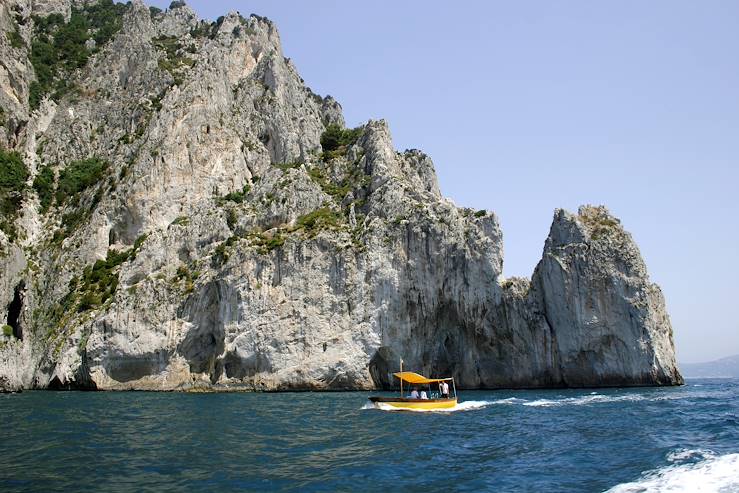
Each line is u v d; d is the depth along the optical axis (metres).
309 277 82.56
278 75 126.50
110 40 133.62
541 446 34.03
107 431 39.38
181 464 29.03
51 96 125.38
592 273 82.00
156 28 145.12
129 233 99.69
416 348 83.44
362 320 81.19
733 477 25.23
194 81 110.31
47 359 84.06
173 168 102.56
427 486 25.27
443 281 84.88
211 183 105.25
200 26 151.88
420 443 35.31
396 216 87.81
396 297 82.69
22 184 105.81
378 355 82.12
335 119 150.50
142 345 80.69
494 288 84.56
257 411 51.84
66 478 25.92
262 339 80.12
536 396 67.12
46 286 94.69
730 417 44.84
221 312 82.00
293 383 78.50
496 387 85.31
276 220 92.50
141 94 121.19
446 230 85.19
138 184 100.12
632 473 26.77
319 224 87.81
